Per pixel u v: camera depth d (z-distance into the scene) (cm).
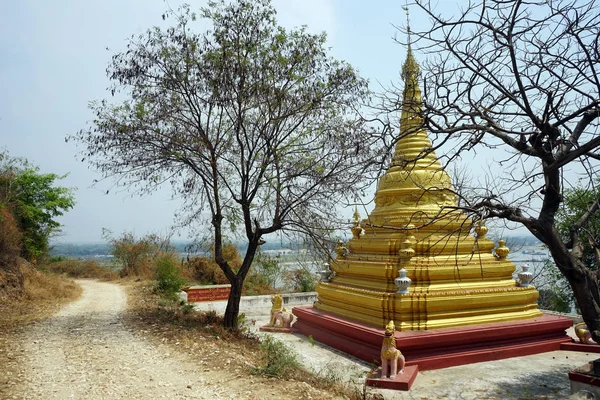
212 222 1477
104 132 1454
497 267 1366
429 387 980
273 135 1383
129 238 4075
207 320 1526
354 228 1588
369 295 1287
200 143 1445
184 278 2986
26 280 2325
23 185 3294
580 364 1150
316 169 1338
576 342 1310
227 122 1464
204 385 848
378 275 1339
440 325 1194
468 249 1391
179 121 1437
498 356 1200
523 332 1246
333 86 1379
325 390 877
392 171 1519
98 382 865
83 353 1082
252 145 1385
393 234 1403
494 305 1291
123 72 1394
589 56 629
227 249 3222
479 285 1327
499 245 1447
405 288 1221
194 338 1213
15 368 948
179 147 1447
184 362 998
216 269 3150
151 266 3775
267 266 2336
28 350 1109
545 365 1145
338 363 1175
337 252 1592
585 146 593
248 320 1841
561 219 1262
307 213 1388
